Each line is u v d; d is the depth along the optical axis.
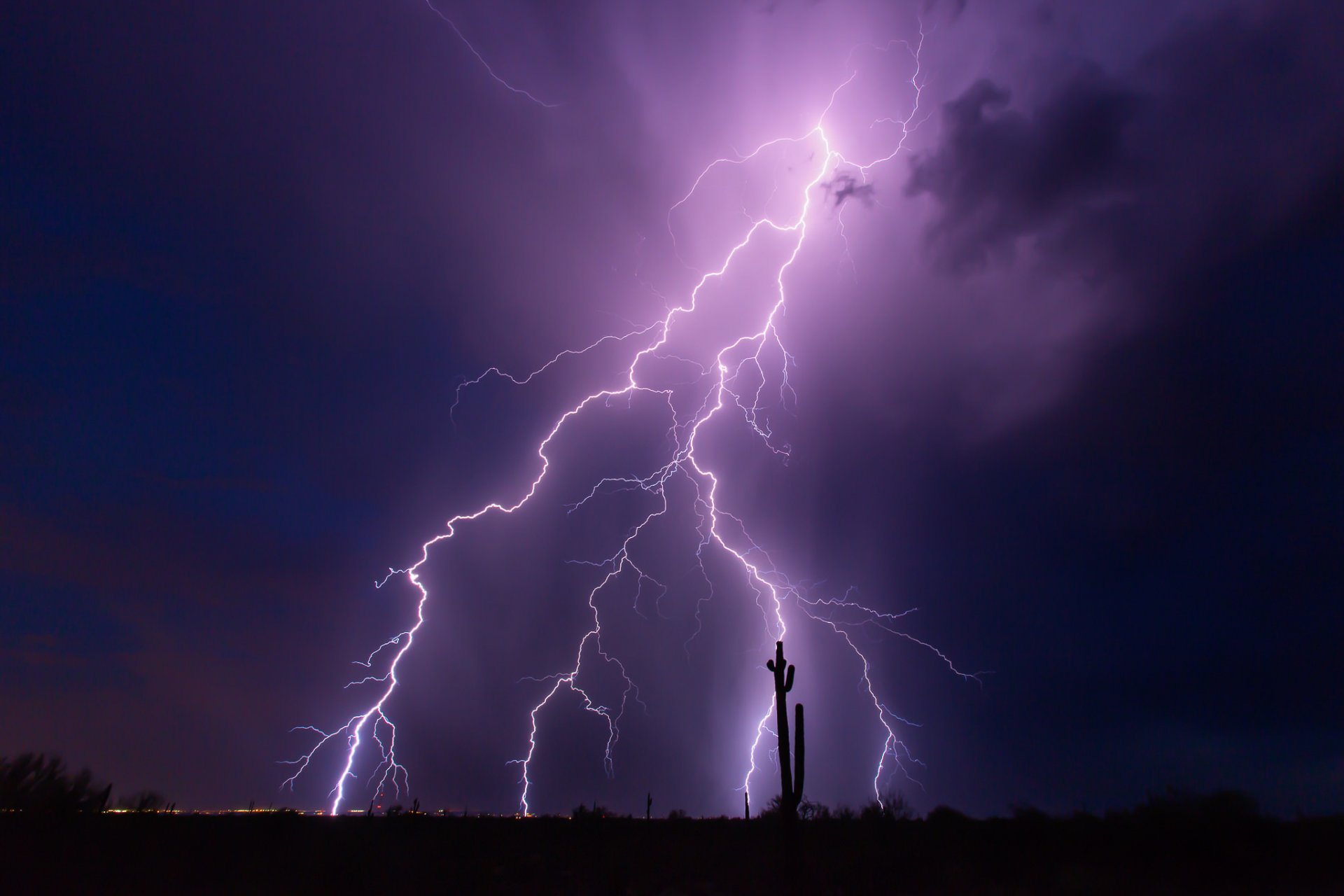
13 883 10.43
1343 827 14.12
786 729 12.26
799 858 11.63
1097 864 13.50
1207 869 12.69
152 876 11.55
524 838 18.12
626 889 13.28
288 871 12.62
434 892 12.27
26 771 14.12
